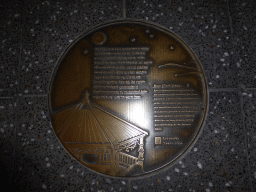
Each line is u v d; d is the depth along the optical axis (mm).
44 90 701
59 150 662
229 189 619
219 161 636
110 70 688
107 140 649
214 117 661
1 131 685
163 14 729
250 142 646
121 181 637
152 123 655
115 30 718
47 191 642
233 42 707
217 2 734
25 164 660
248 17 721
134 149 642
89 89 680
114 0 747
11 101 703
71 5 750
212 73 688
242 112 664
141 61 689
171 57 690
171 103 663
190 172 632
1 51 738
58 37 732
